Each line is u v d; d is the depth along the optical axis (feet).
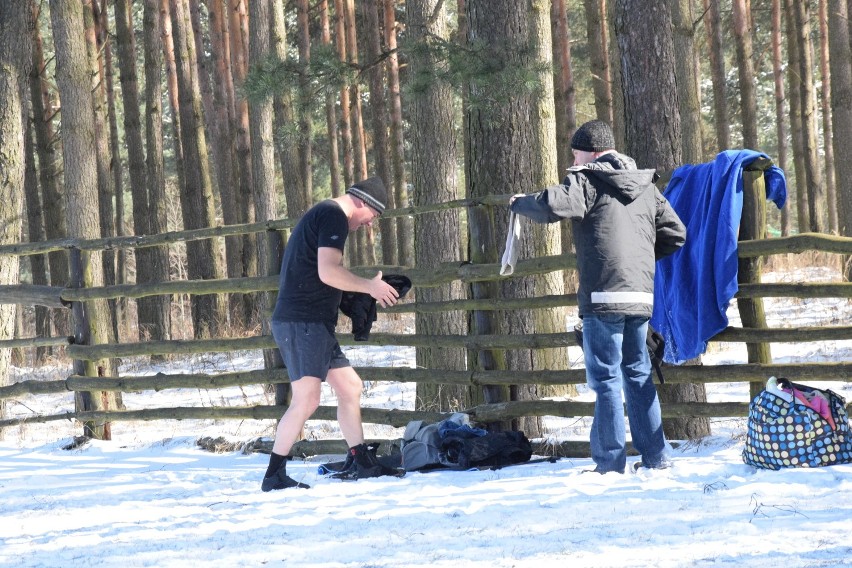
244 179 142.82
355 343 45.01
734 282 36.47
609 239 33.09
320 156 221.05
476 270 42.04
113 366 59.77
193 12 152.05
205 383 48.91
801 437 31.86
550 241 63.10
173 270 210.79
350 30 162.09
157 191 135.54
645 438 34.58
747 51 140.77
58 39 76.43
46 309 133.39
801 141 150.41
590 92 198.49
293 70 62.85
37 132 143.43
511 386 43.16
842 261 91.25
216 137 146.30
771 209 220.84
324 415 45.75
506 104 53.83
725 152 38.19
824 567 20.39
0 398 54.70
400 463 39.99
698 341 37.24
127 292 51.16
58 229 143.54
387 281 36.96
